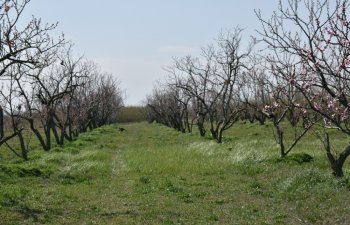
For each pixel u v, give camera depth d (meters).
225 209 13.03
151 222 11.83
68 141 39.31
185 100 52.53
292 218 11.77
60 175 19.03
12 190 14.98
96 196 15.12
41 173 18.94
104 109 69.12
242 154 21.62
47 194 15.26
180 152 25.89
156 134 49.31
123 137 45.97
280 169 18.12
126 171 20.30
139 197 14.81
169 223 11.59
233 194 14.95
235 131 43.38
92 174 19.66
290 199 13.63
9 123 36.81
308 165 18.28
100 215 12.59
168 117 64.75
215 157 22.86
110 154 28.08
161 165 21.20
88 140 40.00
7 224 11.47
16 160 24.36
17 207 13.13
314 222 11.34
